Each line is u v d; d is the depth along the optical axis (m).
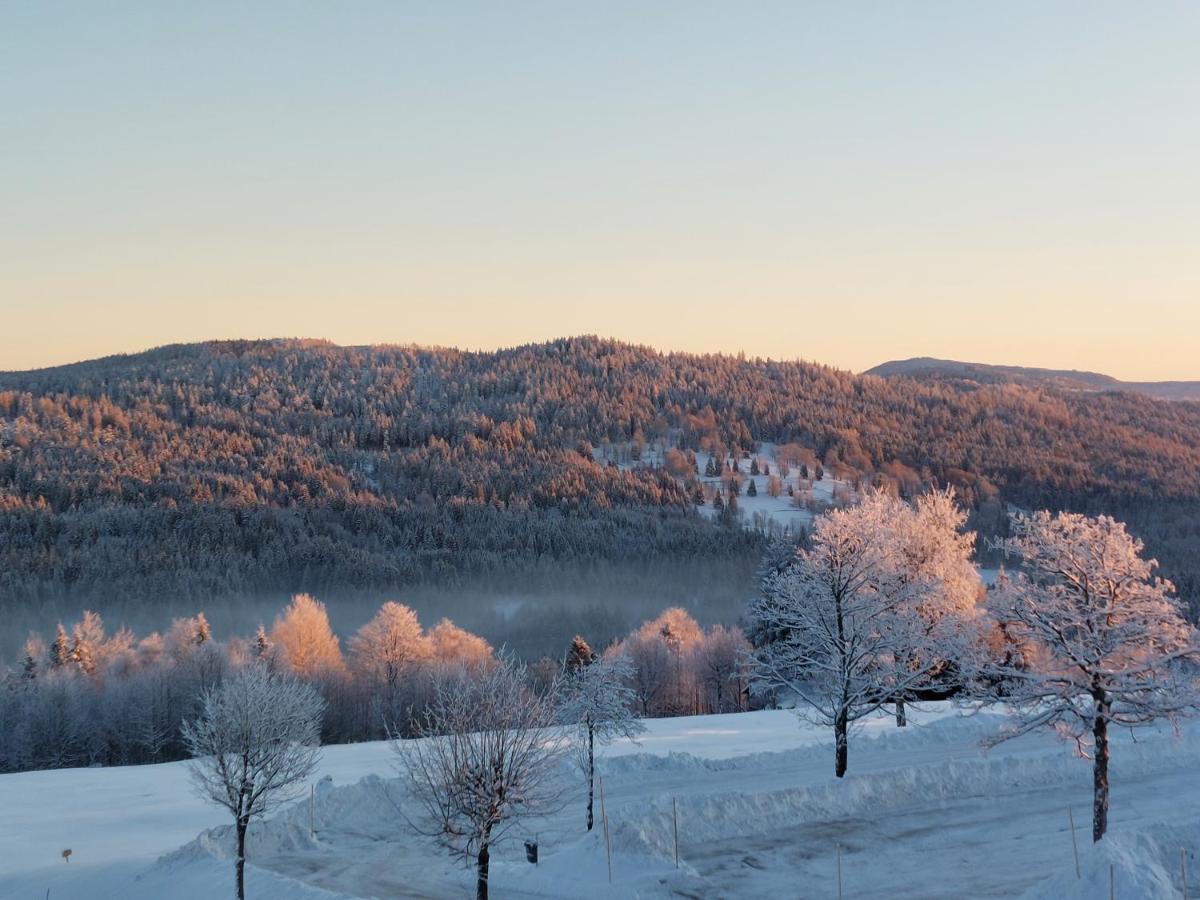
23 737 77.25
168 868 32.72
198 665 88.06
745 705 94.62
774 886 28.83
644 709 93.62
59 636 102.25
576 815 37.25
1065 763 40.69
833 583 38.72
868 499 51.69
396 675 91.31
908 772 38.06
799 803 35.28
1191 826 28.97
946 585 49.06
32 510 183.50
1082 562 29.42
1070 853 31.06
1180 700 28.38
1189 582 139.62
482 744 26.52
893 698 42.16
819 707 39.59
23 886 33.53
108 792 48.97
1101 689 28.91
